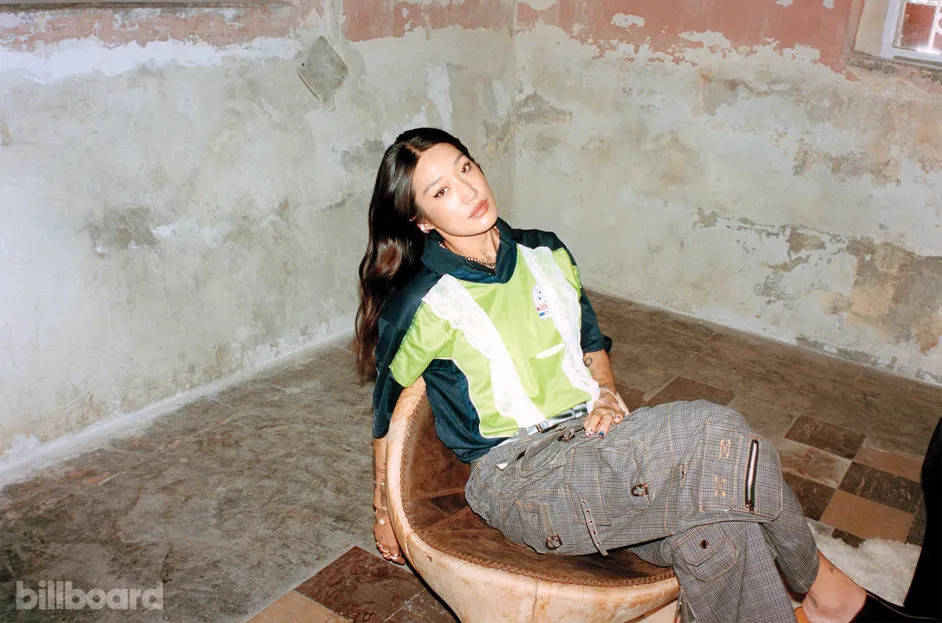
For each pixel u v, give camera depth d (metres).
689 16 3.52
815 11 3.21
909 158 3.15
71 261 2.62
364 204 3.57
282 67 3.07
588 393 1.68
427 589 2.14
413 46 3.55
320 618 2.04
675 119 3.70
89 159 2.58
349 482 2.60
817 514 2.51
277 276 3.30
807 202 3.45
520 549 1.59
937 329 3.30
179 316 2.99
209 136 2.90
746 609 1.37
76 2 2.45
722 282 3.80
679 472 1.42
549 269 1.71
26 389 2.62
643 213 3.94
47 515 2.40
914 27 3.08
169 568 2.20
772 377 3.38
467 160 1.62
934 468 1.65
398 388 1.67
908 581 2.21
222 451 2.74
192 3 2.72
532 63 4.09
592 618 1.42
